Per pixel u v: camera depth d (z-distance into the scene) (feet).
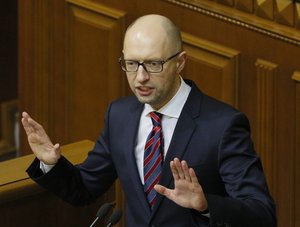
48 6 45.32
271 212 25.61
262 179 26.30
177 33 26.30
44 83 46.37
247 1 38.01
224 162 26.68
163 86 26.13
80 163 31.37
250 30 38.22
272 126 38.58
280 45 37.63
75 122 45.62
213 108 27.25
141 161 27.55
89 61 44.32
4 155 56.49
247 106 39.14
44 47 45.96
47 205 31.24
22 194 30.40
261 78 38.45
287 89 37.88
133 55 25.88
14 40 56.44
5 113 56.85
